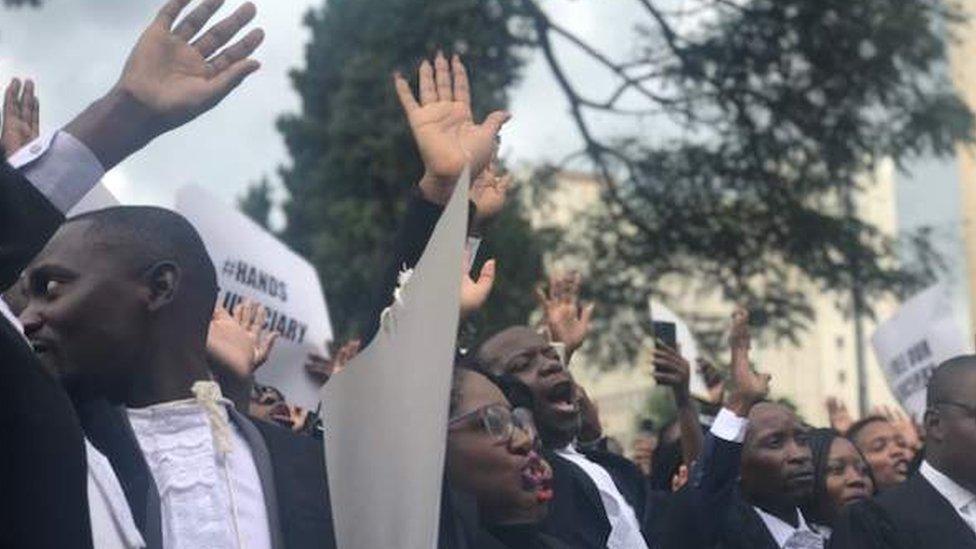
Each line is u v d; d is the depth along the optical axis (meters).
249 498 3.23
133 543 2.86
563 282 6.04
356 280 26.58
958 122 19.58
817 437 6.46
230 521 3.18
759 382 5.58
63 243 3.25
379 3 21.61
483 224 4.15
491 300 19.88
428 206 3.85
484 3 20.12
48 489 2.51
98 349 3.21
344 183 26.52
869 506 5.38
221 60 3.00
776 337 20.27
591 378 21.52
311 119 29.42
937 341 8.46
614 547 5.22
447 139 3.88
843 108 19.48
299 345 6.64
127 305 3.23
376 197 26.45
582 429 6.21
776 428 6.03
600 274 20.25
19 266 2.74
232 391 4.37
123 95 2.92
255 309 5.22
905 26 19.28
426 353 2.99
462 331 5.35
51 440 2.52
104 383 3.23
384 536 3.07
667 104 19.89
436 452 2.95
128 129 2.91
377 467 3.10
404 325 3.05
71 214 4.82
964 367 5.45
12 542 2.49
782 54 19.47
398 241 3.84
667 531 5.43
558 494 5.11
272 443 3.33
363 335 3.81
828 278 19.89
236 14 3.03
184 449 3.22
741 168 19.75
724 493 5.45
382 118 25.70
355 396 3.16
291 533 3.23
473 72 20.14
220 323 4.42
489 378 4.77
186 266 3.29
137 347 3.24
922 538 5.28
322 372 6.66
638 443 8.54
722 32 19.55
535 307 20.30
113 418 3.19
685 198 19.94
